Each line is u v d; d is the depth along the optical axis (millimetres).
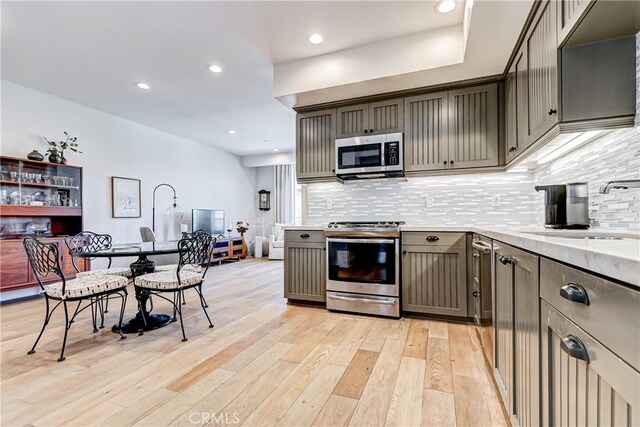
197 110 4719
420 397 1630
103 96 4141
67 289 2199
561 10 1480
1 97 3629
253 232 8430
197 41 2842
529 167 2855
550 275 896
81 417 1485
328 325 2725
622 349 547
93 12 2432
